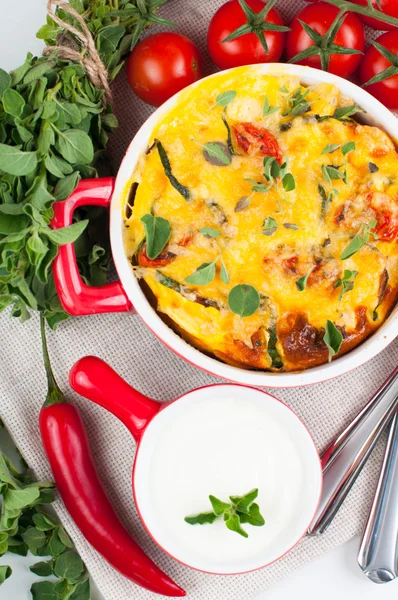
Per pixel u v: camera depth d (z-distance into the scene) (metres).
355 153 0.59
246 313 0.57
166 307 0.59
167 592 0.64
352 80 0.66
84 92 0.62
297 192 0.58
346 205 0.58
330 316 0.58
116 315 0.66
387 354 0.66
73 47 0.62
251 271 0.58
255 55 0.63
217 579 0.66
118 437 0.66
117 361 0.66
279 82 0.59
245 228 0.58
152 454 0.63
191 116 0.59
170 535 0.63
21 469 0.69
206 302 0.58
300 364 0.59
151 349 0.66
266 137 0.58
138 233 0.59
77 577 0.67
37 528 0.66
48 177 0.60
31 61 0.61
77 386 0.62
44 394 0.67
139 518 0.66
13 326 0.66
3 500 0.64
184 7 0.66
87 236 0.64
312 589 0.68
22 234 0.58
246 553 0.63
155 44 0.63
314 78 0.59
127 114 0.66
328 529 0.66
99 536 0.64
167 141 0.59
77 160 0.59
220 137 0.59
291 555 0.66
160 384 0.66
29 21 0.68
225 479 0.63
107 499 0.65
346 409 0.66
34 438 0.66
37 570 0.68
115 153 0.66
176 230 0.58
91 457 0.66
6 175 0.59
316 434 0.66
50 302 0.63
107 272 0.66
